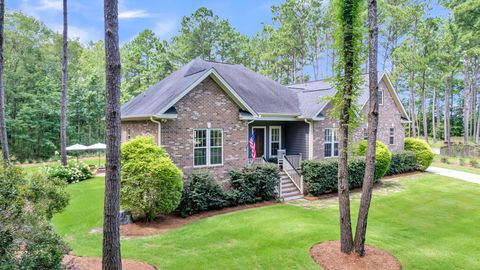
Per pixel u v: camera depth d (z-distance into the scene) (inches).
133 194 447.2
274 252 346.0
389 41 1546.5
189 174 557.6
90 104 1499.8
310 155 784.3
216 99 593.0
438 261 342.3
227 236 399.5
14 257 185.0
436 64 1371.8
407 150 959.6
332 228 427.5
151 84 1417.3
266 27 1718.8
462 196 647.1
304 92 920.9
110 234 243.3
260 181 600.7
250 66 1791.3
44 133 1363.2
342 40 340.5
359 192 689.6
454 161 1170.0
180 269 304.7
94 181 789.2
